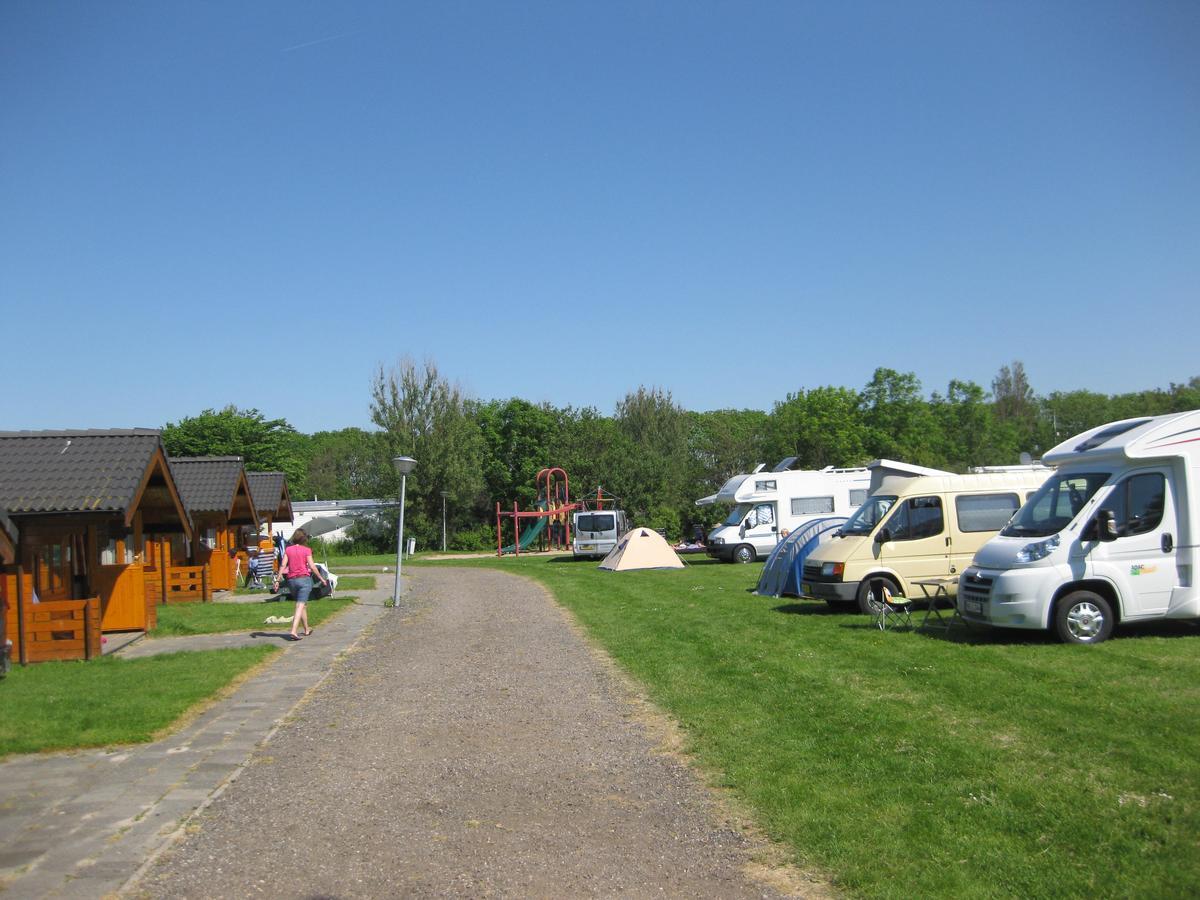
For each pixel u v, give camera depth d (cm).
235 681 1136
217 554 2642
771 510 3106
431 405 5669
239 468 2636
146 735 844
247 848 564
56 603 1307
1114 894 454
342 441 9750
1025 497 1578
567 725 873
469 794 670
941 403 6288
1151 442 1110
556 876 515
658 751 770
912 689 912
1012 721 765
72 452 1446
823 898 478
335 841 575
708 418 8150
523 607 1930
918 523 1552
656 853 546
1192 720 731
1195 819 534
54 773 734
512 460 6175
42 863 541
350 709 972
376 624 1716
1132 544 1106
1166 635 1123
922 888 476
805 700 897
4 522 1090
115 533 1631
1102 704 796
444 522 5619
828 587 1538
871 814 583
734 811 614
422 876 517
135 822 614
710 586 2228
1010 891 467
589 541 3909
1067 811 560
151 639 1556
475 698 1009
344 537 5659
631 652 1253
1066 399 7075
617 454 5472
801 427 6006
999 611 1117
